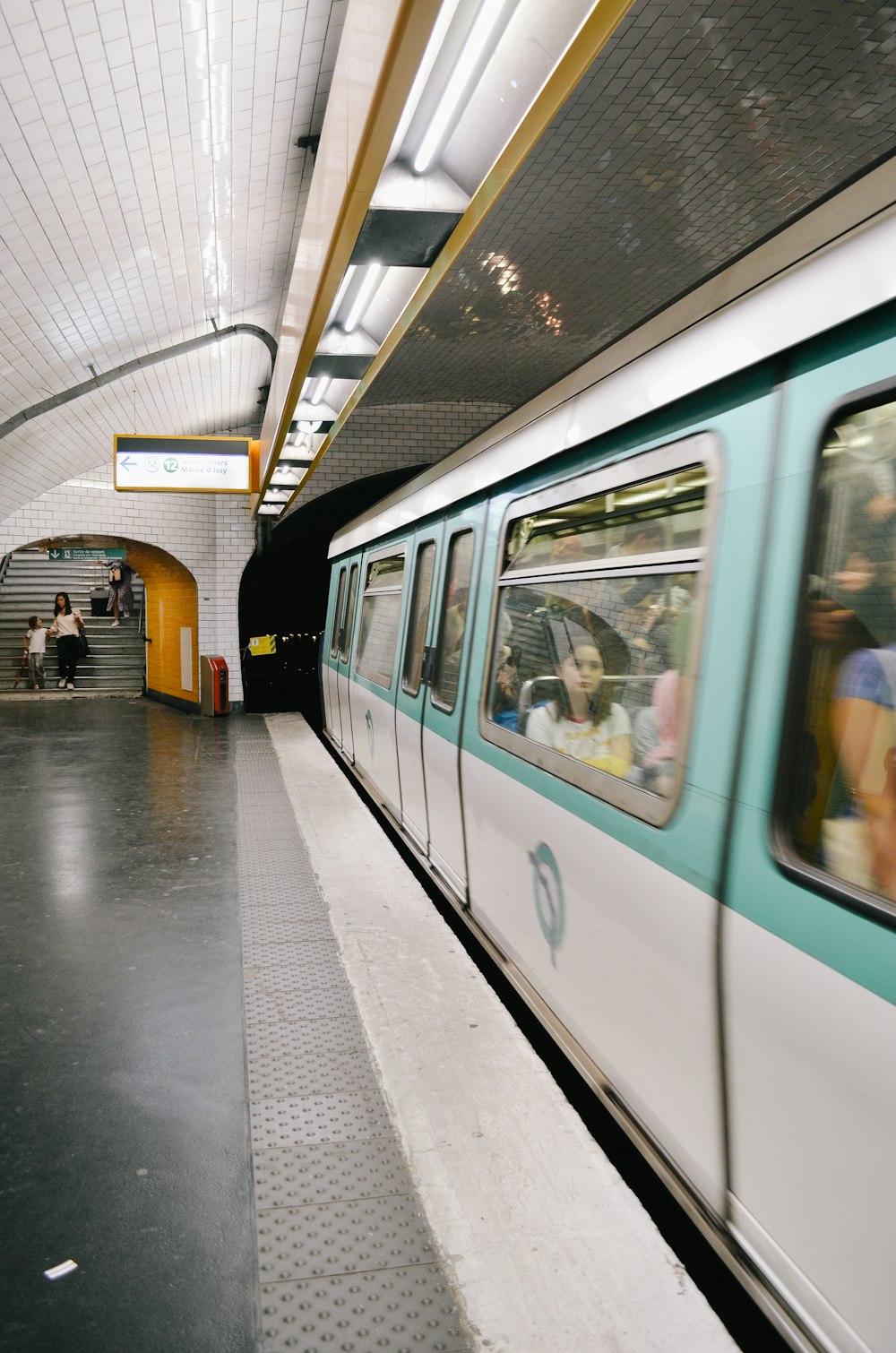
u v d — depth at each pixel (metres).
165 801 7.90
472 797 4.27
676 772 2.27
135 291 7.17
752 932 1.91
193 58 4.50
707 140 6.26
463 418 14.05
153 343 8.66
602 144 6.31
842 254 1.80
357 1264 2.18
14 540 14.03
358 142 2.98
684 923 2.19
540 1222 2.30
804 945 1.75
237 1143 2.84
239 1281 2.22
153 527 14.48
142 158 5.25
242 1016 3.76
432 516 5.72
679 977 2.22
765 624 1.96
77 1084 3.24
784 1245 1.81
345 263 4.02
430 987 3.79
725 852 2.03
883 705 1.64
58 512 14.13
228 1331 2.06
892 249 1.66
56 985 4.13
